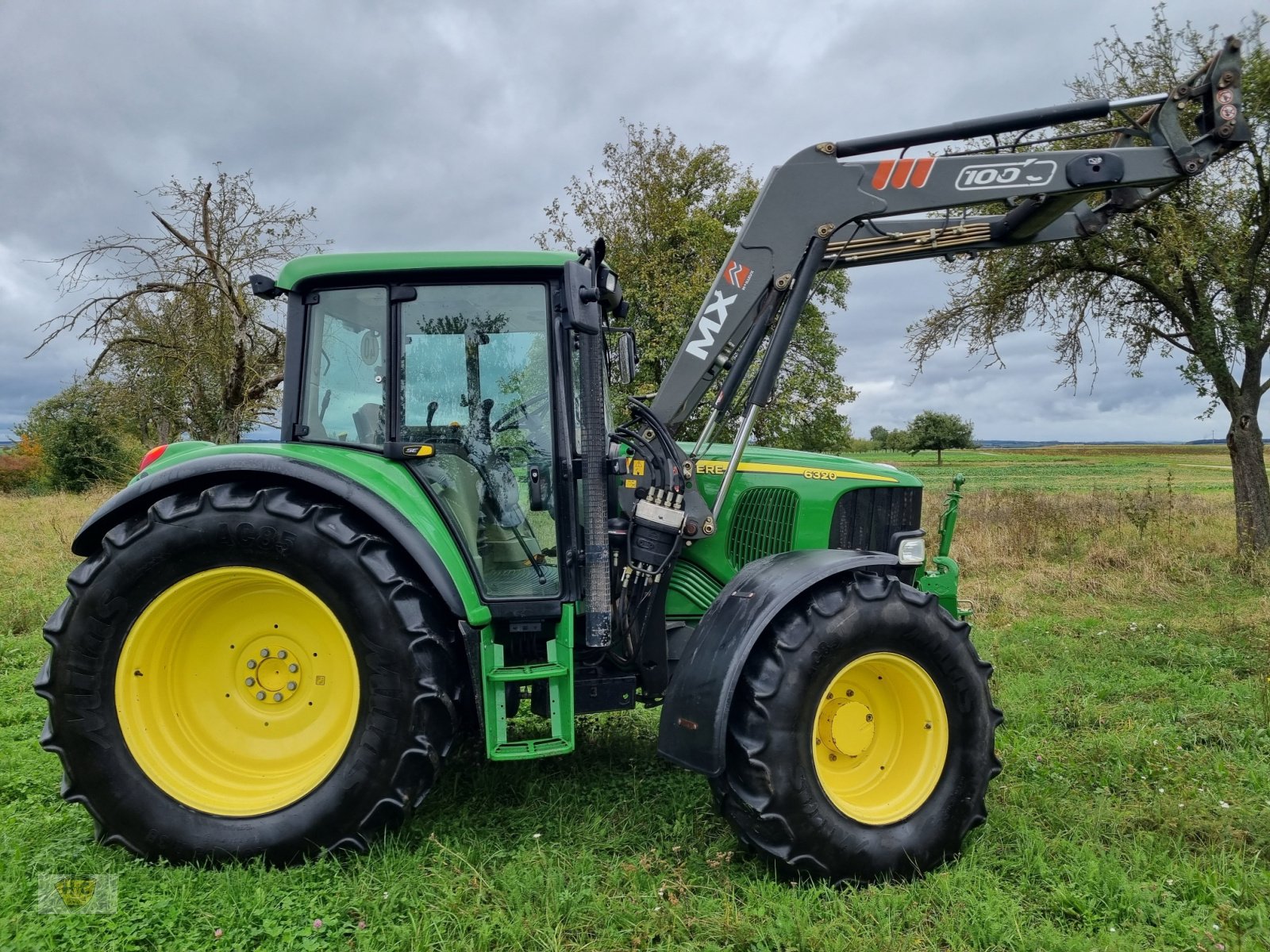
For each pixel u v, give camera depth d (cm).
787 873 290
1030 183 360
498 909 263
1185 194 877
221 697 317
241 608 314
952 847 303
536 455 335
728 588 318
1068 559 958
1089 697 498
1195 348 960
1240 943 249
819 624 295
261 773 312
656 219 1322
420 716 294
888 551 395
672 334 1261
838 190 357
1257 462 956
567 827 325
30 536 1209
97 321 1173
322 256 328
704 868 296
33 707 463
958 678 308
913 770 311
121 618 295
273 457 308
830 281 1424
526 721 434
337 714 313
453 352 333
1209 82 360
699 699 293
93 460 2377
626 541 347
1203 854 306
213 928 257
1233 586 820
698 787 362
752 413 355
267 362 1241
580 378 337
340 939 254
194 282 1206
